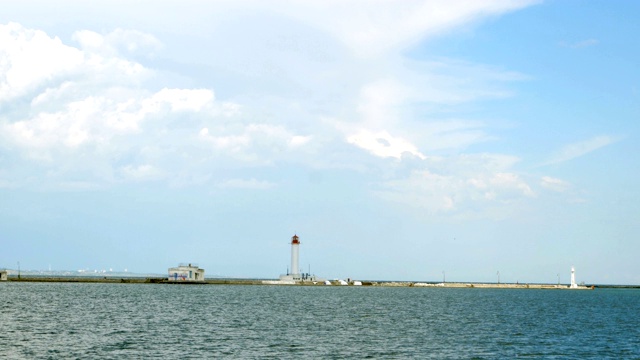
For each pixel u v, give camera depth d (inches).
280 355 2386.8
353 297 7160.4
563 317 4520.2
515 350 2628.0
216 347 2536.9
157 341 2667.3
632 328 3676.2
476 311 5078.7
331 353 2464.3
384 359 2347.4
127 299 5511.8
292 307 4997.5
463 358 2397.9
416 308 5334.6
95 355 2285.9
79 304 4731.8
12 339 2625.5
